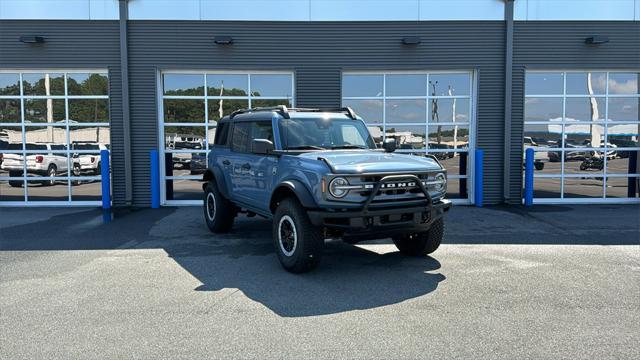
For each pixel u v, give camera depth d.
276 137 6.80
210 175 8.80
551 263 6.50
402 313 4.69
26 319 4.57
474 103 12.15
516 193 12.16
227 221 8.47
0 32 11.66
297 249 5.85
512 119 12.09
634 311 4.72
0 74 12.05
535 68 12.07
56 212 11.02
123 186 11.88
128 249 7.39
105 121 12.01
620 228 8.92
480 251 7.19
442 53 11.96
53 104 12.07
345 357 3.77
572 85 12.37
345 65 11.92
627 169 12.61
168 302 5.02
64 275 6.01
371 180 5.77
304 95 11.96
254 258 6.82
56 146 12.14
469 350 3.88
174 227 9.19
